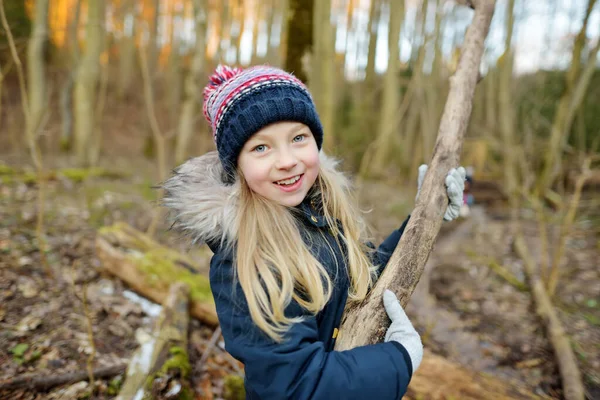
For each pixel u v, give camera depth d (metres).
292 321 0.96
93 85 7.92
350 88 12.87
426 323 3.45
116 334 2.52
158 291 2.94
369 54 10.41
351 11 13.22
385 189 8.38
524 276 4.50
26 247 3.45
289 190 1.09
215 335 2.62
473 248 5.52
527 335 3.29
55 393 2.00
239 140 1.07
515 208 5.66
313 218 1.17
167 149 10.78
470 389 2.26
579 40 5.54
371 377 0.91
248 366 0.94
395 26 6.20
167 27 16.45
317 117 1.16
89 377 2.11
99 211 4.93
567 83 5.92
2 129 8.46
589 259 4.98
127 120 13.57
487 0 1.46
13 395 1.94
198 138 10.45
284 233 1.07
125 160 9.64
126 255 3.11
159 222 4.90
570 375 2.63
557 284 4.27
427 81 8.98
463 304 3.86
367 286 1.18
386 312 1.09
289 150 1.07
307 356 0.92
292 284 1.00
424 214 1.24
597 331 3.36
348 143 9.70
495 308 3.77
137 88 15.50
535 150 7.00
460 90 1.39
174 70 11.77
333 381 0.89
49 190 5.54
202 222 1.08
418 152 9.02
